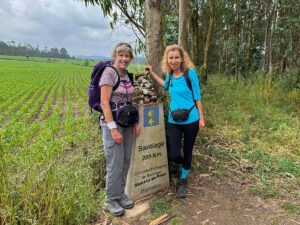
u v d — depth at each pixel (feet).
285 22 43.19
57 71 176.76
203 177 15.24
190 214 12.23
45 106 43.75
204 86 33.27
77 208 11.60
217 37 64.44
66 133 27.99
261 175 15.48
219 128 22.38
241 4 52.31
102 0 21.71
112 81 11.03
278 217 12.05
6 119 36.40
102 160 14.52
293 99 32.55
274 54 56.65
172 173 15.01
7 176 11.21
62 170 12.92
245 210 12.53
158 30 14.80
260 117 25.32
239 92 35.17
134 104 12.60
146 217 12.08
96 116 17.20
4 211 9.89
